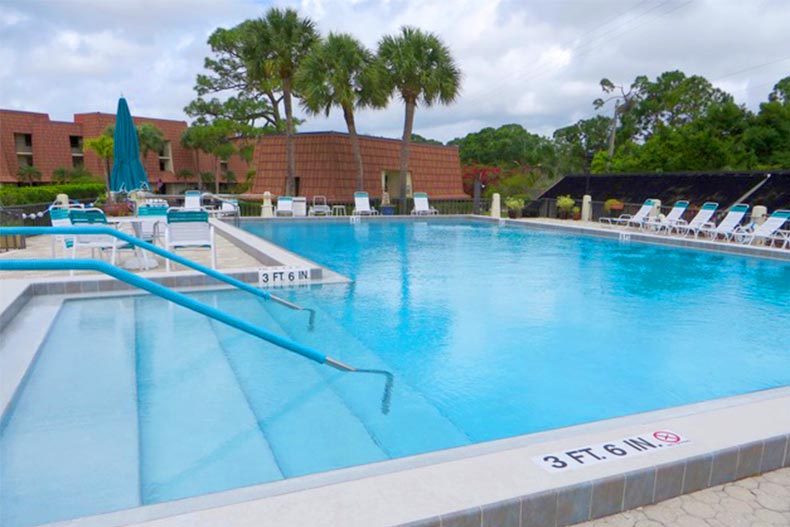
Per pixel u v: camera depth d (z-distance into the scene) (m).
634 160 27.38
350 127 18.64
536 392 3.76
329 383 3.81
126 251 8.16
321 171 20.84
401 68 17.64
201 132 31.36
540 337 5.02
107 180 33.22
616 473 2.09
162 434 2.99
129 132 13.11
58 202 10.68
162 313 5.41
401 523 1.75
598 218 17.28
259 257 8.17
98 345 4.42
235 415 3.25
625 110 42.44
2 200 13.62
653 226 14.05
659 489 2.17
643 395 3.75
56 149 35.44
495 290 7.06
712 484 2.30
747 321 5.71
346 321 5.42
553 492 1.96
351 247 11.37
